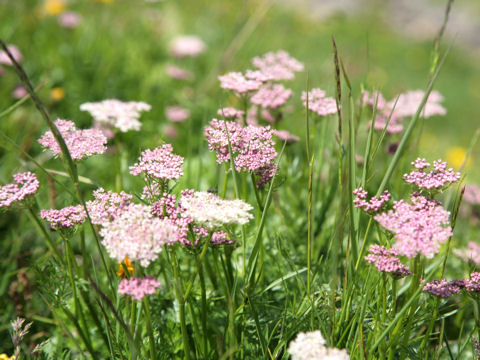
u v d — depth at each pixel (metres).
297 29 9.27
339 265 2.49
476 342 2.12
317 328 2.04
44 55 5.45
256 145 2.11
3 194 2.03
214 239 1.98
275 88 2.87
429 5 20.80
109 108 3.06
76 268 2.35
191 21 8.41
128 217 1.73
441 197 3.04
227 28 8.32
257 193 2.23
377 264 1.80
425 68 13.64
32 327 2.58
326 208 3.10
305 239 3.11
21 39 5.60
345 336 2.10
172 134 4.84
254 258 2.06
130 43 6.58
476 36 18.41
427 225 1.75
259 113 3.05
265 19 7.94
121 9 7.44
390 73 12.52
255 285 2.30
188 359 1.95
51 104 4.50
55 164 3.64
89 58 5.70
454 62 15.19
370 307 2.06
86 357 2.43
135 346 1.85
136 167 1.95
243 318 2.22
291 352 1.68
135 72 5.86
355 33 12.39
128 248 1.64
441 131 10.16
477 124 10.97
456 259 3.22
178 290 1.88
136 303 2.12
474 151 9.25
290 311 2.26
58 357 2.38
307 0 13.52
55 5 6.40
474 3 21.42
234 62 5.87
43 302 2.62
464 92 12.97
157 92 5.70
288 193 3.32
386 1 16.83
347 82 1.97
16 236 2.81
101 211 1.94
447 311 2.71
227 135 2.01
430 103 3.48
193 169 3.83
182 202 1.91
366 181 2.19
